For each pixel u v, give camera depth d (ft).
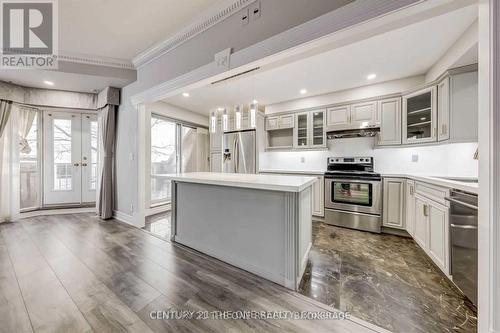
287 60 6.64
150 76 9.99
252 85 11.53
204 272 6.55
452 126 7.82
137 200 10.84
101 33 8.20
